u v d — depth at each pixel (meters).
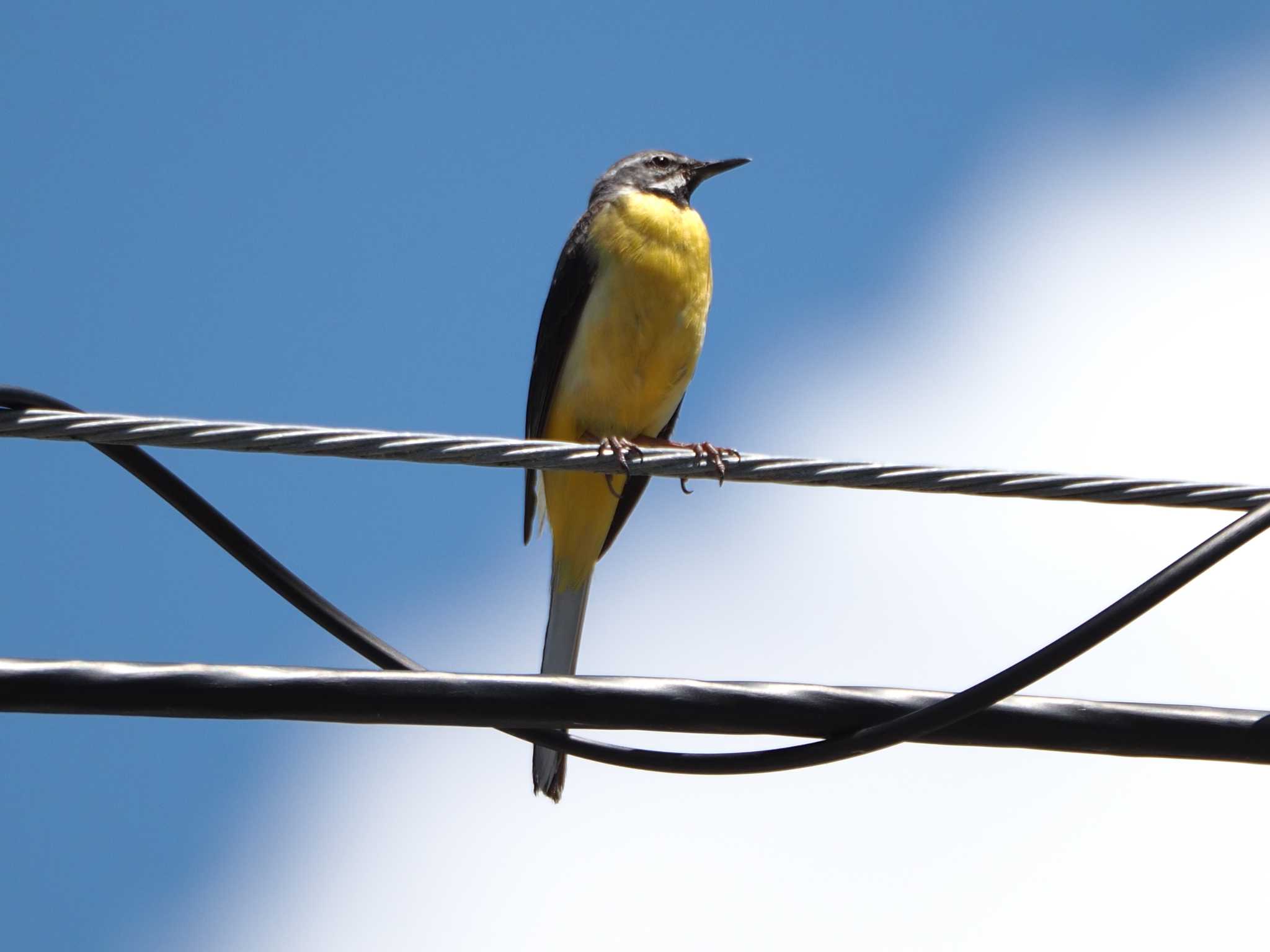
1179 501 7.83
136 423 7.29
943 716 7.17
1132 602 7.17
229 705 7.16
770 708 7.39
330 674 7.25
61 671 7.05
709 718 7.38
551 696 7.34
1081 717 7.45
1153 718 7.45
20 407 7.36
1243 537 7.32
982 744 7.48
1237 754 7.44
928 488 8.06
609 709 7.34
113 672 7.10
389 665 7.84
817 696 7.43
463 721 7.31
